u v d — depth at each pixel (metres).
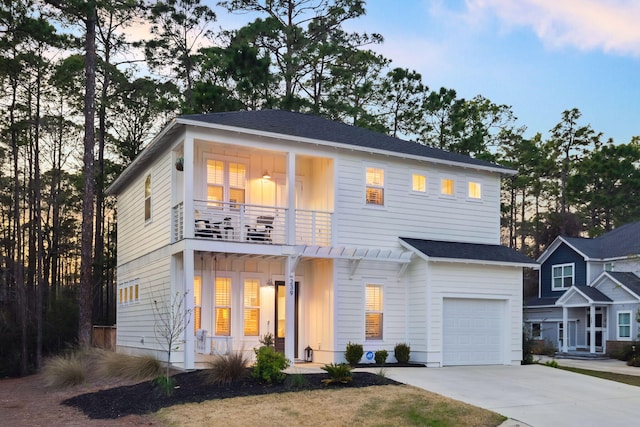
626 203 50.62
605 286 33.22
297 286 19.48
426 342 18.98
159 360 17.52
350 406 12.37
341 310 18.69
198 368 16.16
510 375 17.31
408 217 20.44
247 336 18.56
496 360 20.34
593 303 32.06
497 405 13.20
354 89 38.44
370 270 19.41
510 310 20.69
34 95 33.16
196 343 17.44
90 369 18.98
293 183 18.12
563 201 50.56
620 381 18.50
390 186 20.20
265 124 18.47
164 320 17.52
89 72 25.19
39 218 31.94
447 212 21.28
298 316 19.39
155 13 34.53
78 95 34.72
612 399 14.42
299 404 12.44
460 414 12.14
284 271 19.52
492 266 20.47
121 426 11.45
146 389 14.05
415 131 40.50
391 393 13.51
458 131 38.97
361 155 19.70
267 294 19.09
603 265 36.00
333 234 18.86
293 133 18.30
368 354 18.91
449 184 21.55
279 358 14.29
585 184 48.88
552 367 20.27
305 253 17.75
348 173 19.41
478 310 20.25
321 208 19.56
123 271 24.08
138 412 12.38
